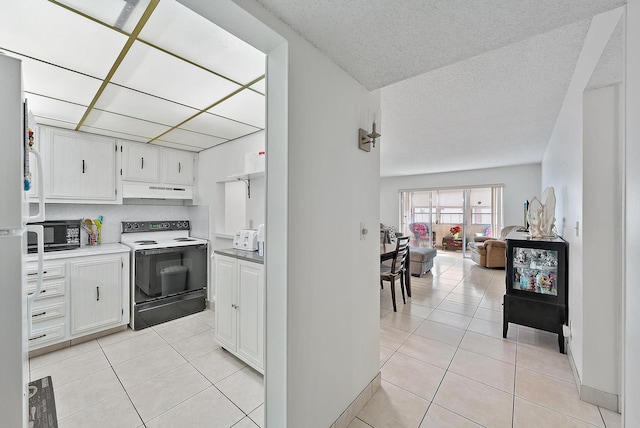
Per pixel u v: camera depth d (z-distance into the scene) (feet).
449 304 12.46
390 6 3.59
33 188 8.50
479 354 8.05
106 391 6.45
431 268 19.88
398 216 28.04
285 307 4.06
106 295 9.22
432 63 5.01
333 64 4.95
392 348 8.43
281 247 4.10
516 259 8.93
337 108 5.07
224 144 11.00
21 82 3.12
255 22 3.60
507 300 9.00
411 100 9.02
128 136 10.07
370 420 5.50
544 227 9.01
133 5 3.92
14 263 3.04
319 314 4.70
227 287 8.00
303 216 4.33
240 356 7.49
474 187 23.47
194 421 5.59
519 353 8.09
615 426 5.31
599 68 5.18
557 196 10.46
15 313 3.05
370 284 6.18
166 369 7.34
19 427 3.06
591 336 5.96
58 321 8.30
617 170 5.74
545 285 8.45
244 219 10.33
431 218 27.66
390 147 15.48
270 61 4.22
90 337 8.95
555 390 6.40
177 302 10.75
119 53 5.09
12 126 3.03
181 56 5.22
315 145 4.56
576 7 3.62
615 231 5.76
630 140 3.59
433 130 12.26
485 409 5.80
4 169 2.98
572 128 7.44
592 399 5.93
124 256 9.70
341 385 5.24
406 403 5.99
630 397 3.62
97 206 10.66
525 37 4.27
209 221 11.75
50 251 8.87
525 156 17.81
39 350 8.00
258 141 9.57
